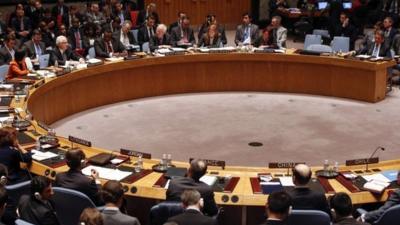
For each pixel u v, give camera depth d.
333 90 12.59
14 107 8.38
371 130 10.34
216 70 13.09
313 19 18.83
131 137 9.94
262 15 21.44
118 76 12.13
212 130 10.36
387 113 11.36
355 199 5.54
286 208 4.36
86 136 9.96
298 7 20.00
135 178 5.91
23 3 16.55
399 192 5.31
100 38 12.59
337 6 17.56
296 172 5.16
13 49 12.08
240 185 5.76
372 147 9.48
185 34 14.13
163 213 5.03
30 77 10.27
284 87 13.04
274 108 11.78
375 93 12.00
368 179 5.90
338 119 10.99
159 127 10.52
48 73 10.59
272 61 12.89
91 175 5.89
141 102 12.28
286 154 9.16
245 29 14.20
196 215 4.49
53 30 15.11
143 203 6.01
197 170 5.31
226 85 13.20
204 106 11.97
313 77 12.75
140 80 12.52
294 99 12.50
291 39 19.27
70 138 7.04
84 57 13.48
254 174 6.07
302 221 4.77
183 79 12.98
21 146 6.82
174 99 12.55
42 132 7.35
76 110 11.42
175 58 12.51
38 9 15.54
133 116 11.23
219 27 14.08
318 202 5.12
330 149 9.38
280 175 6.06
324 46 12.92
